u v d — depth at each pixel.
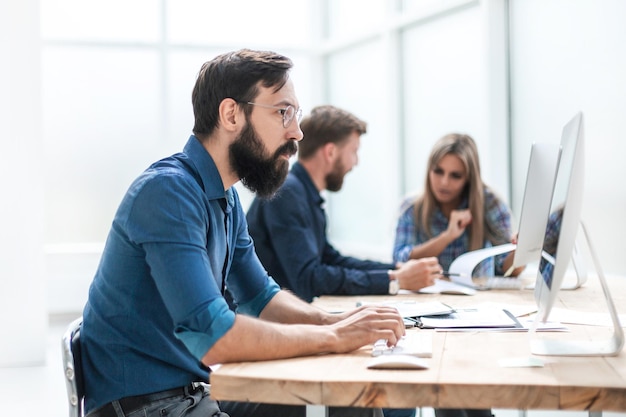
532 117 4.07
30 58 4.31
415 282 2.47
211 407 1.63
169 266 1.47
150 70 6.22
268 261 2.66
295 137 1.69
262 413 1.77
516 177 4.22
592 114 3.61
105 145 6.19
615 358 1.46
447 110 4.91
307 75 6.56
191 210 1.53
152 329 1.57
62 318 5.87
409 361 1.37
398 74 5.44
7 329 4.39
